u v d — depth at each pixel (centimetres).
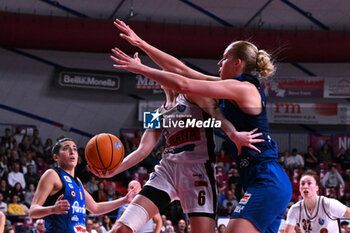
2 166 1182
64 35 1377
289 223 457
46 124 1512
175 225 1013
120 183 1298
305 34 1502
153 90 1518
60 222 347
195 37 1450
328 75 1627
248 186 251
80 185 370
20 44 1381
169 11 1525
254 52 262
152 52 288
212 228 272
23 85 1502
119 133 1558
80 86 1504
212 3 1499
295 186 1318
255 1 1488
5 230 731
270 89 1587
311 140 1599
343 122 1585
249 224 237
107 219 859
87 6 1479
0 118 1472
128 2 1471
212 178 278
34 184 1136
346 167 1413
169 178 277
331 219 434
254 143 248
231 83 237
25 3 1441
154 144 307
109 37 1392
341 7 1502
